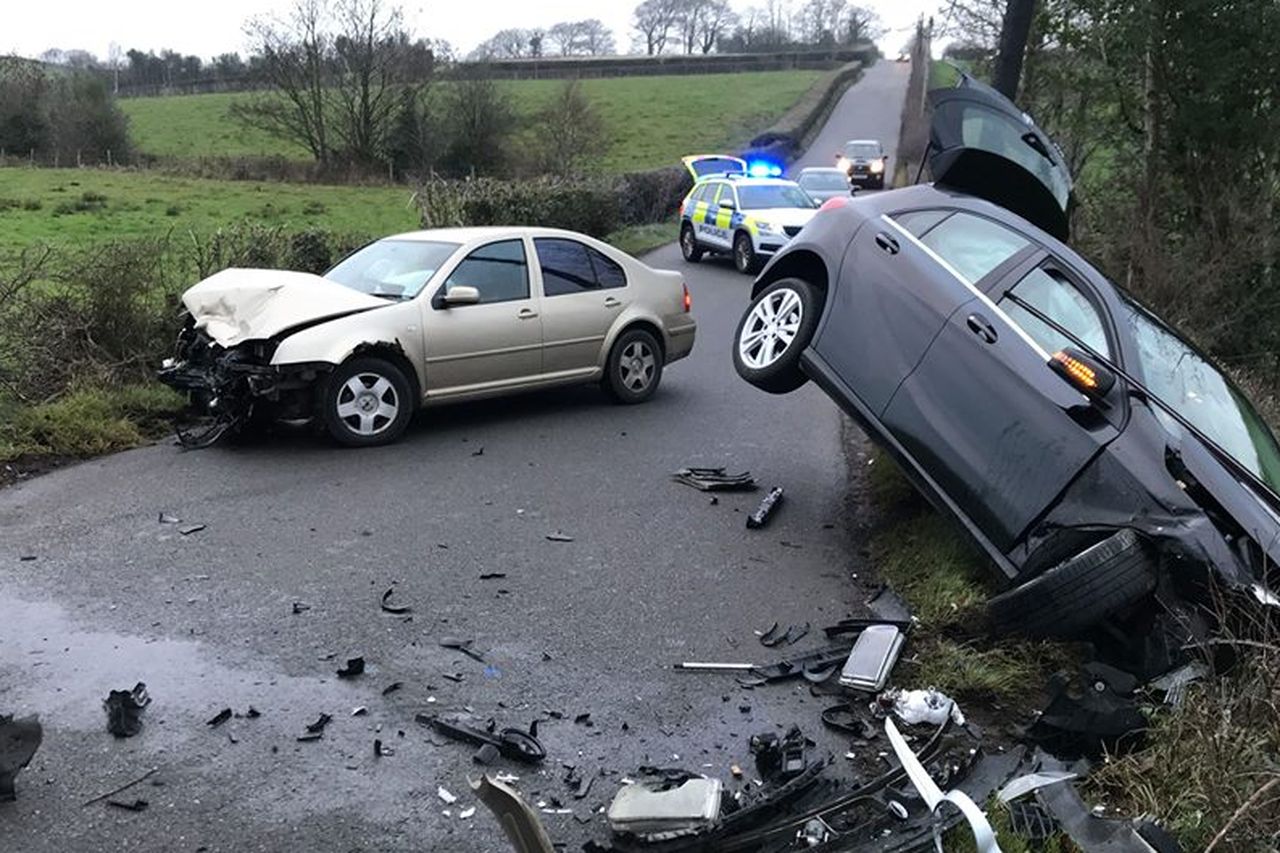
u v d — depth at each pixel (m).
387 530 5.71
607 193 21.33
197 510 5.88
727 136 48.25
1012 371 4.97
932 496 5.17
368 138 36.62
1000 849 2.82
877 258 5.90
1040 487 4.64
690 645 4.53
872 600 5.09
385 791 3.35
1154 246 10.62
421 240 8.27
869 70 83.19
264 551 5.31
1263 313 10.54
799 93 62.72
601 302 8.66
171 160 35.97
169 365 7.45
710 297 15.77
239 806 3.22
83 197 25.33
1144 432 4.45
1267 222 10.32
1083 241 11.98
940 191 6.14
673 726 3.85
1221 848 2.90
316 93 36.66
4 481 6.27
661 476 7.02
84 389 7.71
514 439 7.77
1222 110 10.70
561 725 3.82
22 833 3.03
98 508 5.84
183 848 3.01
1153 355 5.01
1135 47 10.84
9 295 7.74
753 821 3.15
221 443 7.29
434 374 7.59
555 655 4.36
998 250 5.53
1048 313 5.14
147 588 4.80
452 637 4.46
